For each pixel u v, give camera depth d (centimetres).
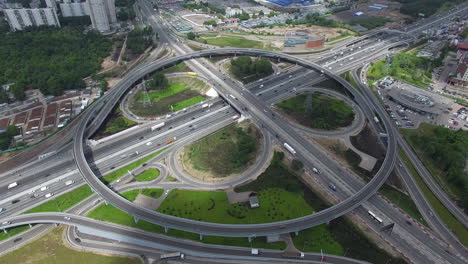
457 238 17275
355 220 18200
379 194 19838
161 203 19362
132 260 16550
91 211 18800
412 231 17600
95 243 17488
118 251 17000
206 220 18150
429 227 17888
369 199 19438
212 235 16750
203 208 18938
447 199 19625
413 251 16575
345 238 17212
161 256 16338
